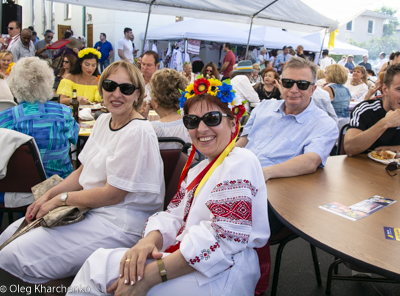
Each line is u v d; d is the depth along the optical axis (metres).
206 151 1.41
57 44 7.43
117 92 1.78
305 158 1.98
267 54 14.11
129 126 1.77
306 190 1.70
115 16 14.51
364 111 2.47
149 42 14.23
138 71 1.88
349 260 1.09
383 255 1.11
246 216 1.23
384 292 2.26
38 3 22.42
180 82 2.36
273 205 1.51
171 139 2.23
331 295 2.21
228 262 1.22
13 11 9.75
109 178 1.69
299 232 1.27
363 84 6.95
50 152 2.31
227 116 1.40
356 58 26.31
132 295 1.23
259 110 2.55
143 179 1.72
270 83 5.89
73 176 2.03
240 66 6.44
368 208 1.48
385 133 2.40
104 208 1.73
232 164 1.30
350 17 9.08
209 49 14.15
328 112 4.47
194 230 1.24
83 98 4.08
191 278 1.25
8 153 1.96
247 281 1.33
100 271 1.30
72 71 4.54
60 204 1.73
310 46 15.04
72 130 2.48
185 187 1.58
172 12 7.59
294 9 8.45
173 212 1.57
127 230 1.70
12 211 2.21
